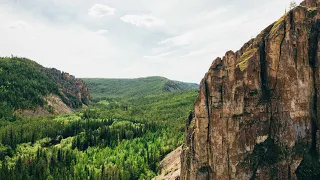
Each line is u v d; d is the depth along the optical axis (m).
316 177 76.69
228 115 82.19
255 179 78.88
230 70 83.12
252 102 82.50
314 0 92.06
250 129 81.50
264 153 80.44
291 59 81.38
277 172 78.62
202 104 84.69
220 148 82.50
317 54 82.25
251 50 88.31
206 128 84.62
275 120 81.62
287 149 79.94
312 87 83.00
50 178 166.25
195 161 86.00
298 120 81.06
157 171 172.12
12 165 181.38
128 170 178.25
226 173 81.81
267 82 84.12
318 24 83.81
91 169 184.38
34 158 189.12
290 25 82.69
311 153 80.25
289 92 81.06
